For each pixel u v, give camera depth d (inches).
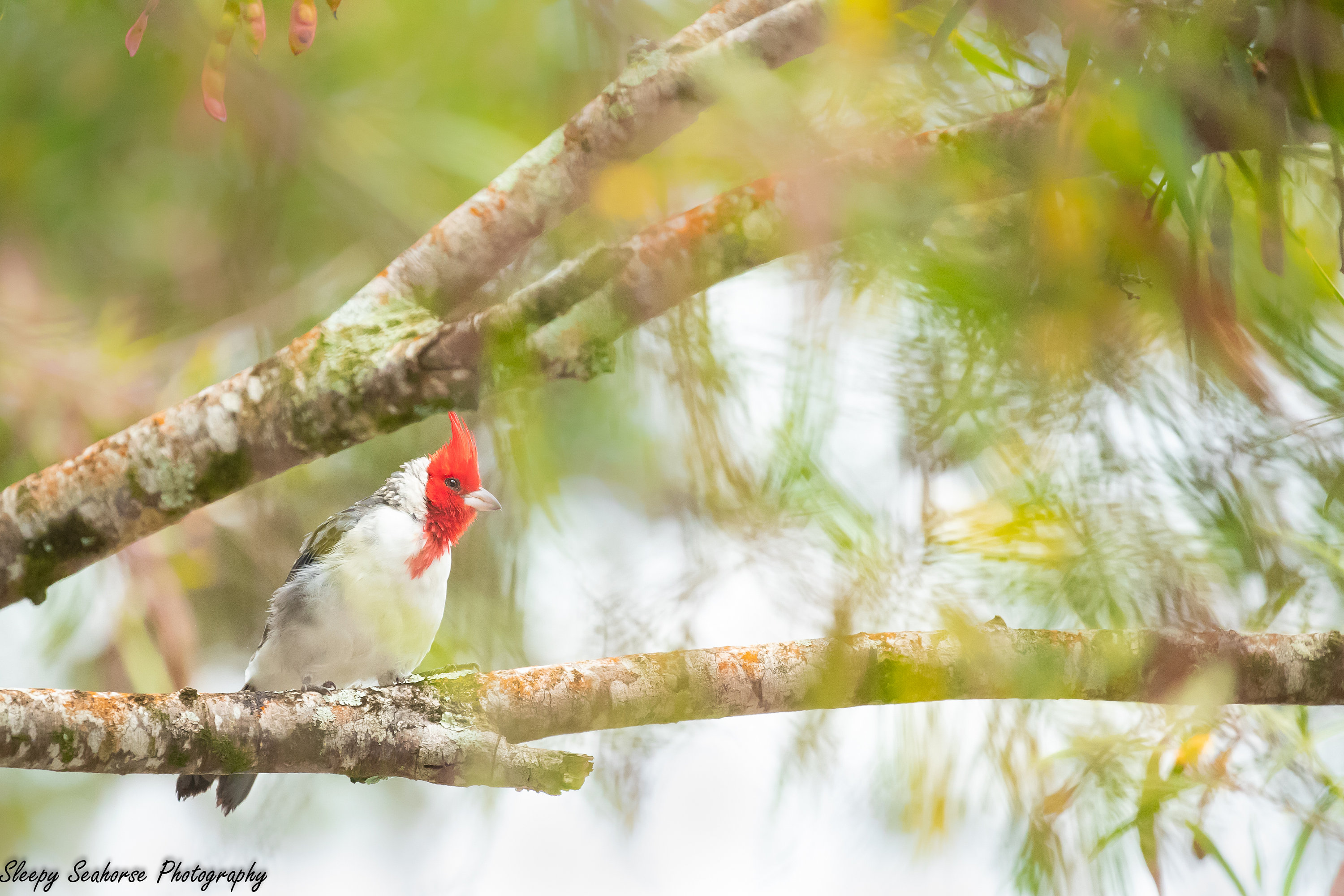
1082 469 164.6
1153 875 162.1
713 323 187.9
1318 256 185.5
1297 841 163.5
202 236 307.7
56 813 369.1
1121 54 141.1
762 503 173.0
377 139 271.0
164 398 278.8
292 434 195.6
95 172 306.2
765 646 191.2
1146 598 173.2
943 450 161.2
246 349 290.5
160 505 199.3
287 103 272.8
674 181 194.7
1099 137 142.0
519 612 270.2
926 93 163.9
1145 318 163.2
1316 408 165.3
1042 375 152.4
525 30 260.4
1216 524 167.6
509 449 260.4
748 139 168.2
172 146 301.0
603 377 260.5
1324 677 173.5
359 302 201.9
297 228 304.3
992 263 151.8
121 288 307.7
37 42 294.0
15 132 298.2
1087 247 145.9
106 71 296.7
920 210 149.4
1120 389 161.3
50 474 200.5
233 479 199.8
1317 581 172.2
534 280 218.7
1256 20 145.3
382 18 273.4
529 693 185.3
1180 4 144.0
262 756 169.3
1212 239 150.9
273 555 312.3
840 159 149.1
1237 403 161.8
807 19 167.0
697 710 187.6
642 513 259.4
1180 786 163.6
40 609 289.0
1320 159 169.5
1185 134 141.6
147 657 283.7
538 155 197.2
